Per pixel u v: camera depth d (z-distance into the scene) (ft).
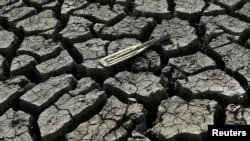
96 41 9.66
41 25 10.00
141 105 8.82
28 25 10.03
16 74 9.38
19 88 9.14
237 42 9.52
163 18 10.00
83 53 9.49
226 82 8.98
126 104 8.86
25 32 9.95
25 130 8.70
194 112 8.73
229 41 9.47
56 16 10.36
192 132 8.54
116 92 9.07
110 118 8.74
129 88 9.01
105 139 8.58
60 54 9.53
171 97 8.95
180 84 9.04
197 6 10.07
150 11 10.02
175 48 9.43
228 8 10.03
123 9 10.18
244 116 8.64
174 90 9.15
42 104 8.92
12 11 10.32
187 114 8.73
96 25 9.88
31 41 9.77
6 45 9.70
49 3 10.41
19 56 9.54
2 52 9.68
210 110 8.72
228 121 8.64
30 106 8.96
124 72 9.22
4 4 10.49
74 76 9.40
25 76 9.41
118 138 8.59
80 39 9.76
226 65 9.20
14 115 8.86
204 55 9.35
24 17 10.22
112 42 9.64
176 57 9.37
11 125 8.77
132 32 9.73
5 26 10.34
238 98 8.82
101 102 8.98
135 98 8.96
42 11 10.27
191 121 8.65
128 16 10.05
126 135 8.63
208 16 9.89
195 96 8.93
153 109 8.98
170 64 9.28
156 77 9.12
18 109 9.12
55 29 9.94
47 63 9.41
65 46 9.81
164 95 9.01
